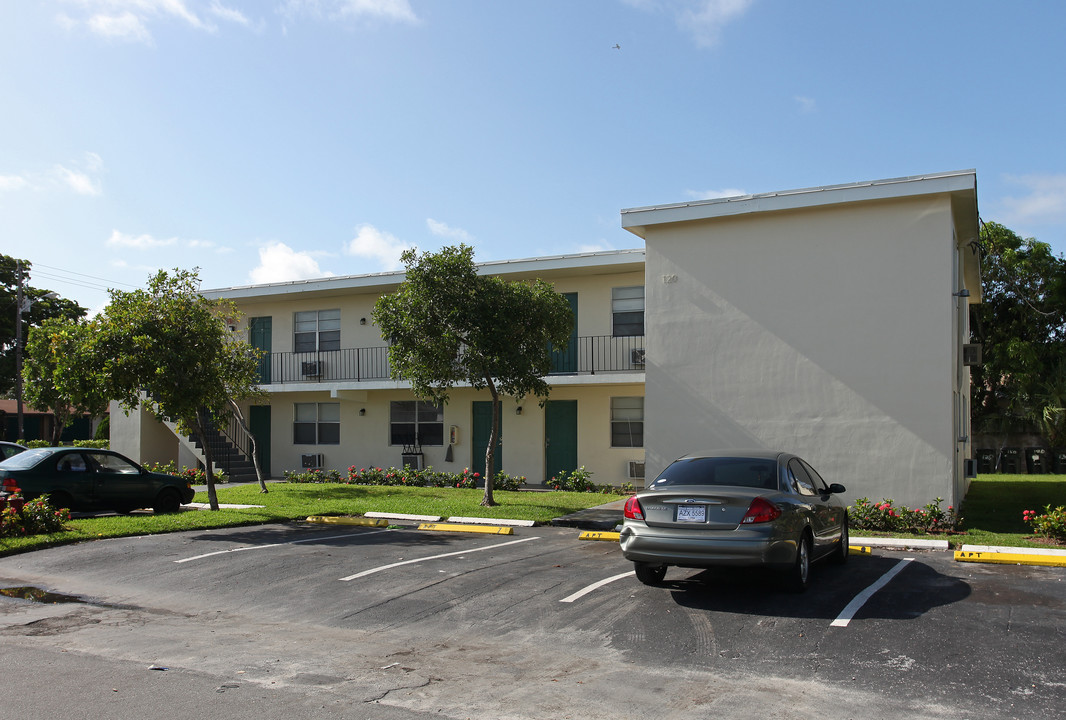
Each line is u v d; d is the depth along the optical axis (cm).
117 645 670
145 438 2467
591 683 568
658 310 1559
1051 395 3164
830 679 567
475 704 526
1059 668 582
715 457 914
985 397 3431
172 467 2302
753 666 600
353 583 905
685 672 589
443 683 570
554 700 533
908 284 1376
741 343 1491
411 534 1273
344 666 612
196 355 1414
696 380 1520
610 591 852
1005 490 2155
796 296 1454
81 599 846
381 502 1648
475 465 2223
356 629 724
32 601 837
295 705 521
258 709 513
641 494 832
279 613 786
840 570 963
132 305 1401
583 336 2056
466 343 1543
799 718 495
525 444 2156
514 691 552
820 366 1429
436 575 941
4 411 3912
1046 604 770
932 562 1014
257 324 2533
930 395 1348
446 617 761
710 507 791
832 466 1409
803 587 833
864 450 1388
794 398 1445
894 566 986
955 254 1511
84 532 1217
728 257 1511
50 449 1525
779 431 1452
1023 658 605
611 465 2048
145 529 1256
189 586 898
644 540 811
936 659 606
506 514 1452
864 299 1404
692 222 1540
